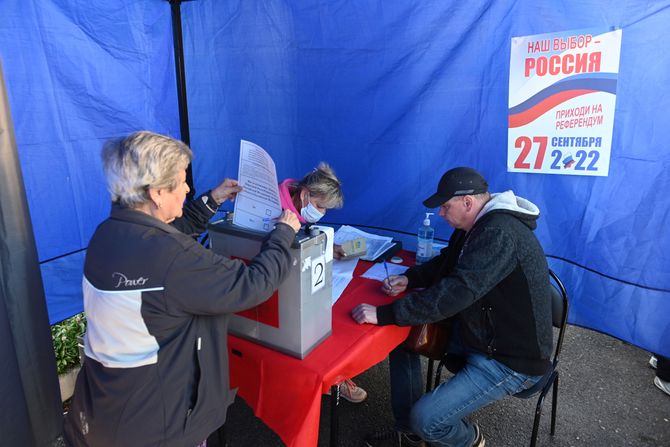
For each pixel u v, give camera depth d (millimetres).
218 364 1258
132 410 1148
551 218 2234
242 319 1460
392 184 2604
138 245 1088
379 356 1593
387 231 2693
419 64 2367
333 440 1537
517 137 2227
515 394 1763
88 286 1141
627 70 1918
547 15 2035
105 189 2496
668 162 1905
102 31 2391
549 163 2178
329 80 2594
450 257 1847
